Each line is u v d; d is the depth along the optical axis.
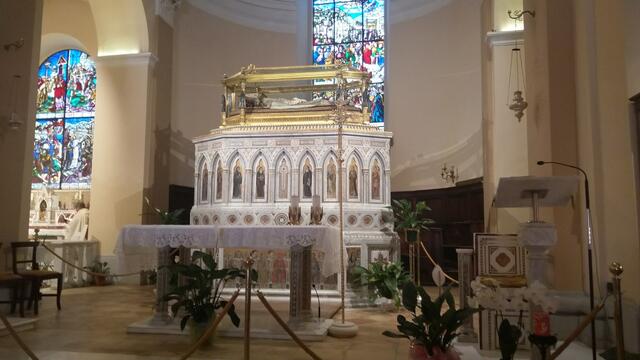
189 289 6.05
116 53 13.45
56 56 15.30
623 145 6.11
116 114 13.20
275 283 9.76
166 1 14.01
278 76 10.84
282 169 10.27
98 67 13.40
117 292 10.85
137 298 9.94
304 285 7.05
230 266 9.87
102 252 12.80
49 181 14.84
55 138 15.00
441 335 4.09
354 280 9.27
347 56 16.47
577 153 6.79
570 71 6.89
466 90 13.70
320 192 10.01
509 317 5.95
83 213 13.25
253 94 11.82
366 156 10.15
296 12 16.67
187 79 14.82
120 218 12.88
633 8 5.80
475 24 13.46
